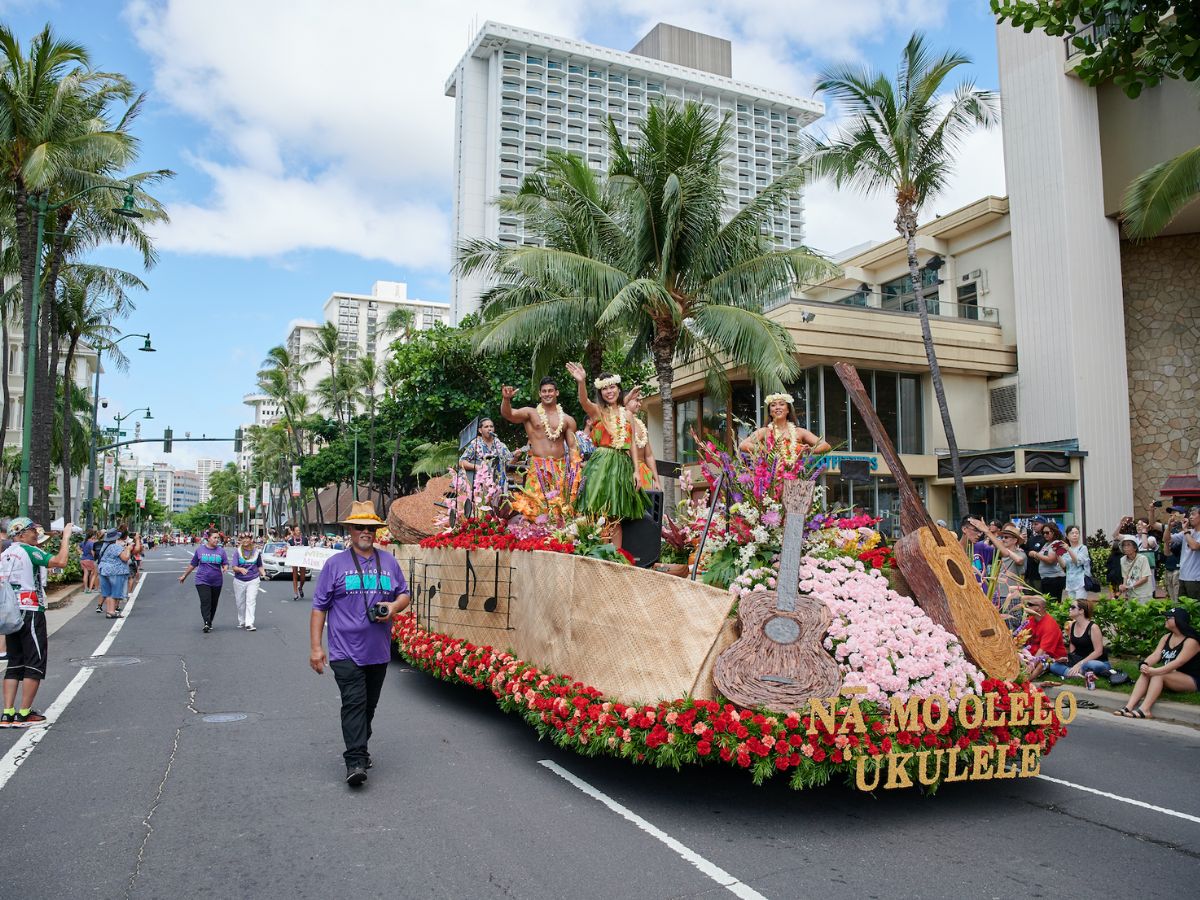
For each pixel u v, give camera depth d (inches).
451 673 296.0
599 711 211.5
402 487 1707.7
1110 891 166.7
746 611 209.8
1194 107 884.0
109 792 222.7
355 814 205.5
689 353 754.2
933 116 751.1
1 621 292.5
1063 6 319.6
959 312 1047.0
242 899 158.4
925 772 208.1
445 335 1067.9
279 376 2309.3
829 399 975.0
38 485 928.3
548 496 291.7
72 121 817.5
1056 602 455.2
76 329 1174.3
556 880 167.2
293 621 644.1
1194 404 920.9
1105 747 292.0
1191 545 429.1
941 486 1015.0
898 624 214.4
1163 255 954.7
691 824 200.4
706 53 4680.1
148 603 807.1
